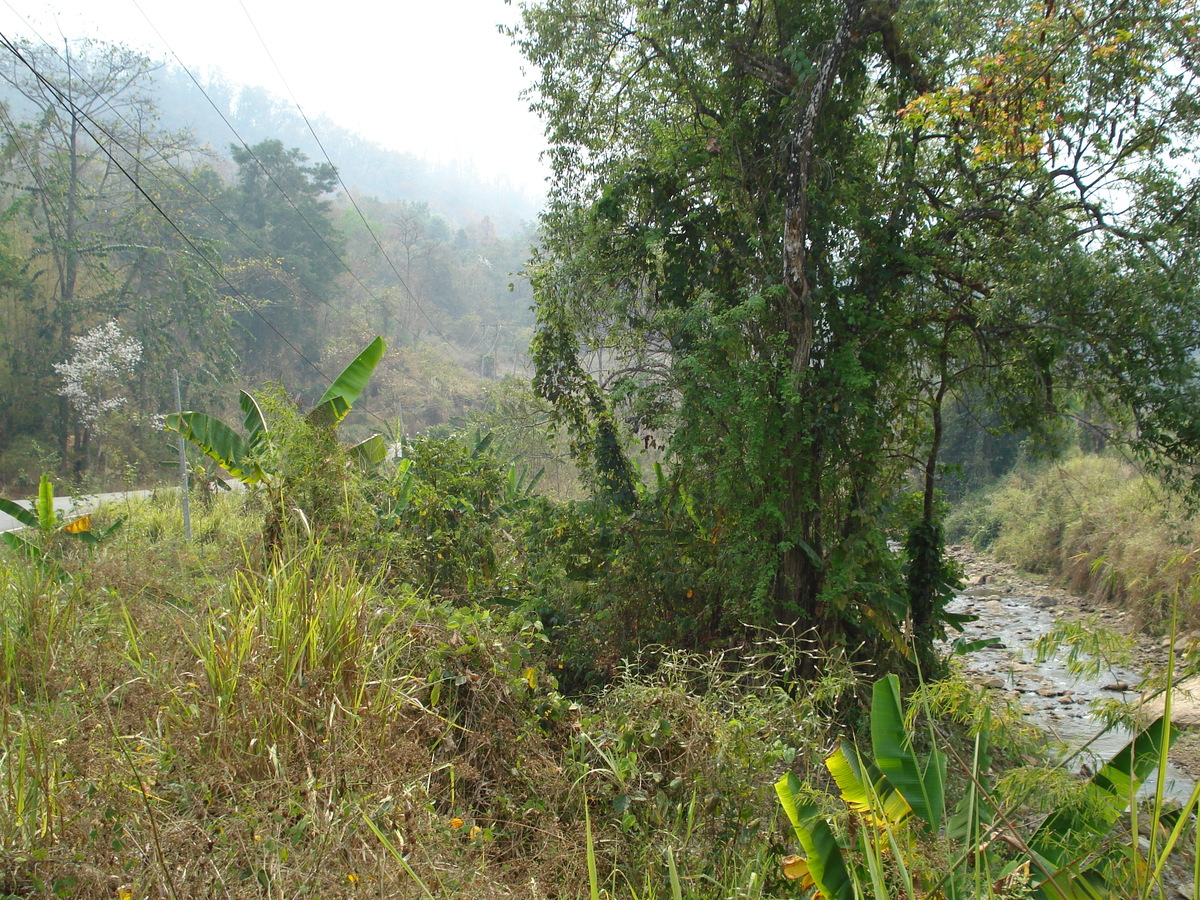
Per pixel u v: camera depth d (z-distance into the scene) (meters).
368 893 2.87
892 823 3.56
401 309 62.59
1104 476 20.08
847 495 9.42
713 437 8.70
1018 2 9.20
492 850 3.79
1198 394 8.76
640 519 9.17
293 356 47.09
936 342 9.85
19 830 2.89
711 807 4.11
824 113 9.28
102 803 3.11
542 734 4.87
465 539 8.16
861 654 8.65
